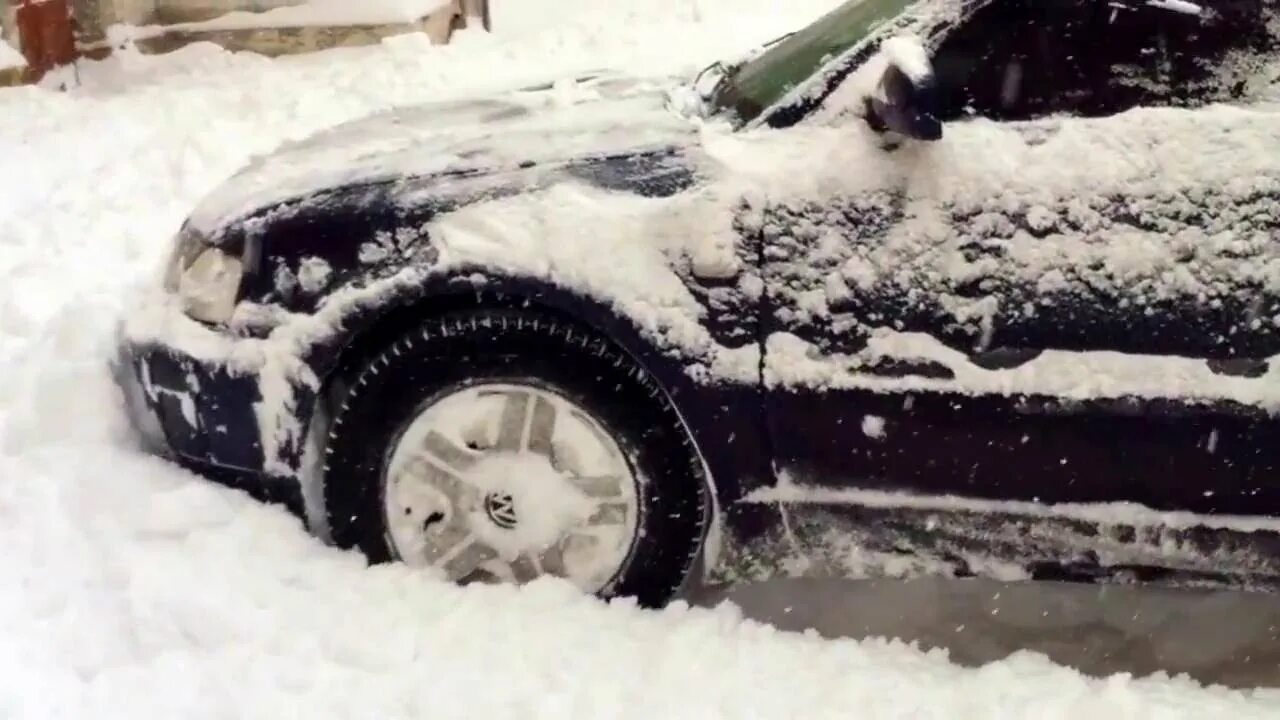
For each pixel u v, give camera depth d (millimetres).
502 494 2914
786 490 2814
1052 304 2600
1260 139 2590
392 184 2934
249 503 3111
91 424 3561
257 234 2924
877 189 2676
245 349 2900
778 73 3121
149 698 2615
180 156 6570
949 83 2703
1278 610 3189
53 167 6484
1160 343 2592
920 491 2775
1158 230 2578
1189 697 2740
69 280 4879
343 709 2617
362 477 2928
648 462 2852
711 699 2684
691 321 2723
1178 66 2650
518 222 2787
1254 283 2551
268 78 8750
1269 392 2574
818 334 2693
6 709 2531
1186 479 2672
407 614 2854
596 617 2879
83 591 2922
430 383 2855
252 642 2775
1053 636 3092
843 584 3252
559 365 2809
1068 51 2666
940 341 2654
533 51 10000
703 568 2980
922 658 2895
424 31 10195
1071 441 2670
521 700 2645
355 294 2818
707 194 2746
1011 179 2627
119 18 9195
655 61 9250
